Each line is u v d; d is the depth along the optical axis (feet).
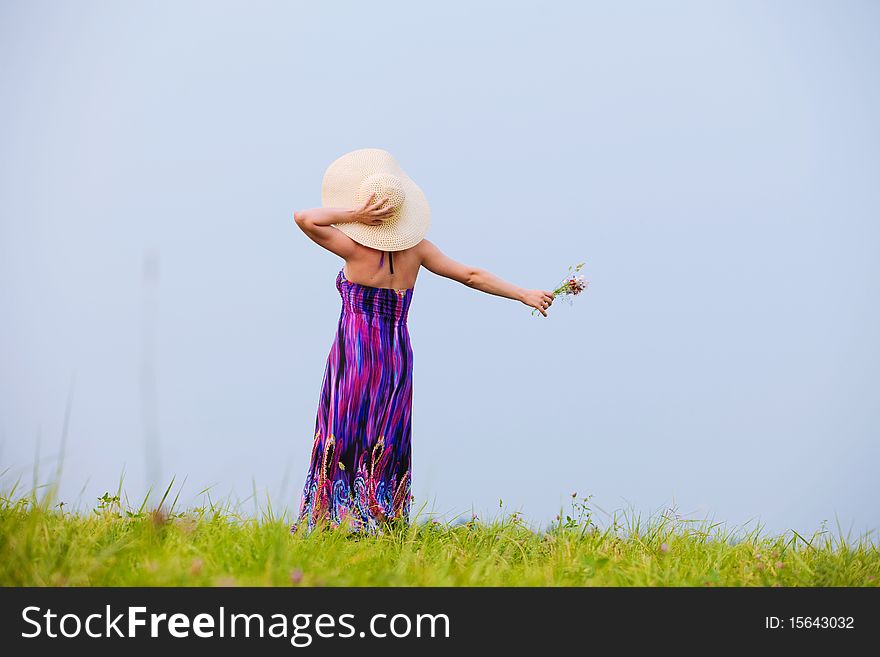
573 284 80.12
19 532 58.59
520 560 70.28
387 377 77.25
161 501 63.98
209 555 58.59
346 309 77.46
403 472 78.38
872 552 75.66
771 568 68.49
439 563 63.52
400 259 77.77
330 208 76.74
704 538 76.89
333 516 76.02
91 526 66.64
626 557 69.72
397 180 77.15
